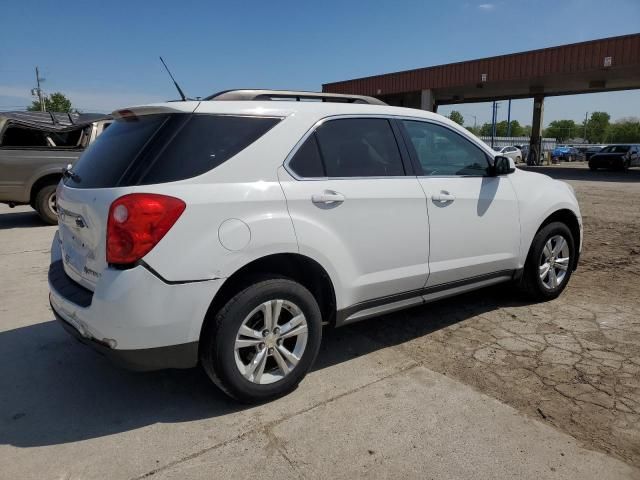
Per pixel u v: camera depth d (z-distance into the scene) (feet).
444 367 11.39
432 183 12.18
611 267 19.74
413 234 11.71
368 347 12.52
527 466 8.02
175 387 10.67
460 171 13.15
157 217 8.34
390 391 10.36
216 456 8.36
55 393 10.46
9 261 21.66
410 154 12.05
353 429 9.05
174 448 8.58
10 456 8.36
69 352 12.39
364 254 10.91
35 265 20.99
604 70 72.08
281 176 9.78
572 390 10.30
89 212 8.94
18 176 29.07
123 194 8.46
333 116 10.86
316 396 10.20
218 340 9.10
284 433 8.96
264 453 8.42
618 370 11.12
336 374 11.12
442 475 7.85
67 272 10.29
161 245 8.39
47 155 29.55
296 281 10.65
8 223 31.83
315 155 10.37
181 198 8.58
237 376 9.38
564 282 16.05
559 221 16.05
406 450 8.45
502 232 13.79
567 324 13.82
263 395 9.75
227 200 8.98
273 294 9.54
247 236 9.09
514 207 14.05
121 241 8.34
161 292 8.43
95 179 9.43
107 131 10.68
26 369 11.51
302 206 9.84
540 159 120.06
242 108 9.86
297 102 10.66
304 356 10.21
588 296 16.20
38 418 9.52
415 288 12.09
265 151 9.70
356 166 11.01
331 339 13.03
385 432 8.95
